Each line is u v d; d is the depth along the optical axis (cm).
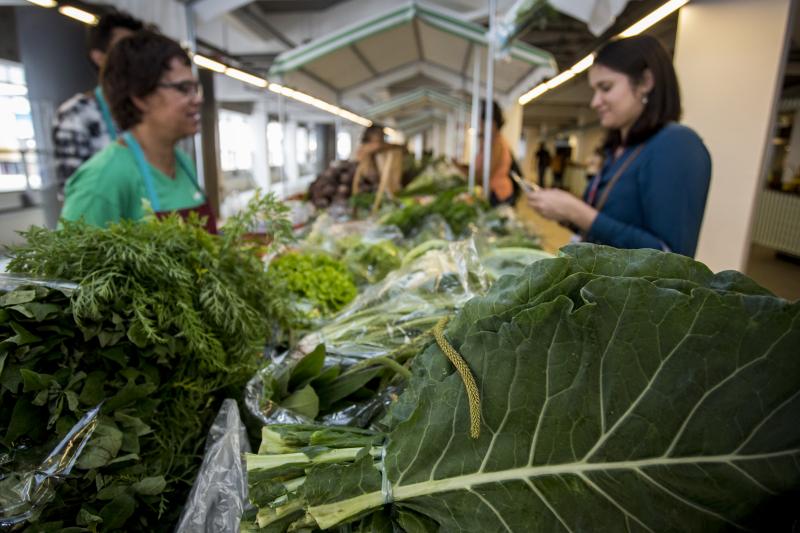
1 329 59
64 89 389
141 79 146
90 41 232
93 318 63
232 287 87
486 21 644
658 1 206
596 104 177
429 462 50
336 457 55
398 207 289
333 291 136
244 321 83
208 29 751
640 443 47
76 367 62
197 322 74
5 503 52
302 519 52
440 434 50
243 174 1277
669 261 52
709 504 45
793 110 635
